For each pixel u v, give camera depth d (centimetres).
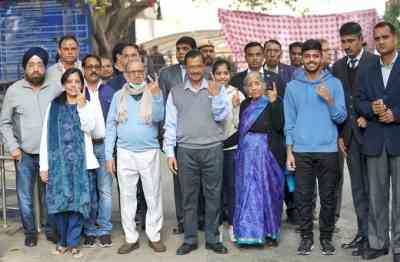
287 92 575
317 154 561
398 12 1568
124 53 626
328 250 576
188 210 586
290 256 575
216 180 580
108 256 583
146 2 1352
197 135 568
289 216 693
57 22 942
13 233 664
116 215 742
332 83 557
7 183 829
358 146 561
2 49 948
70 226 581
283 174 604
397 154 527
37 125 599
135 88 579
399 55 533
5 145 654
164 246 596
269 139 593
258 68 659
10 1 938
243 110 602
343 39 568
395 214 538
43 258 579
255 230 587
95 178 603
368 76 538
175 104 579
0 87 754
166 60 1577
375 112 522
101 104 611
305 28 1338
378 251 562
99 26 1280
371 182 547
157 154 588
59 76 612
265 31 1327
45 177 571
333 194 571
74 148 565
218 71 600
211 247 593
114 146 598
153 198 590
